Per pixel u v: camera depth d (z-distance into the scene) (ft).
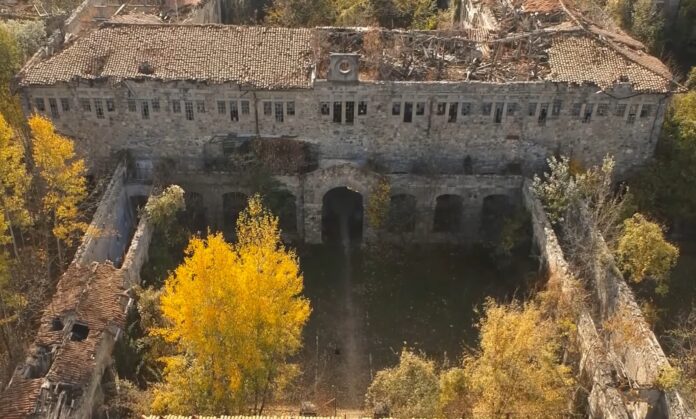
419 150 221.46
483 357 145.59
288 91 207.92
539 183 210.79
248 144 219.00
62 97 208.54
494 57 221.66
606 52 214.48
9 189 207.31
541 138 218.79
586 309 169.58
